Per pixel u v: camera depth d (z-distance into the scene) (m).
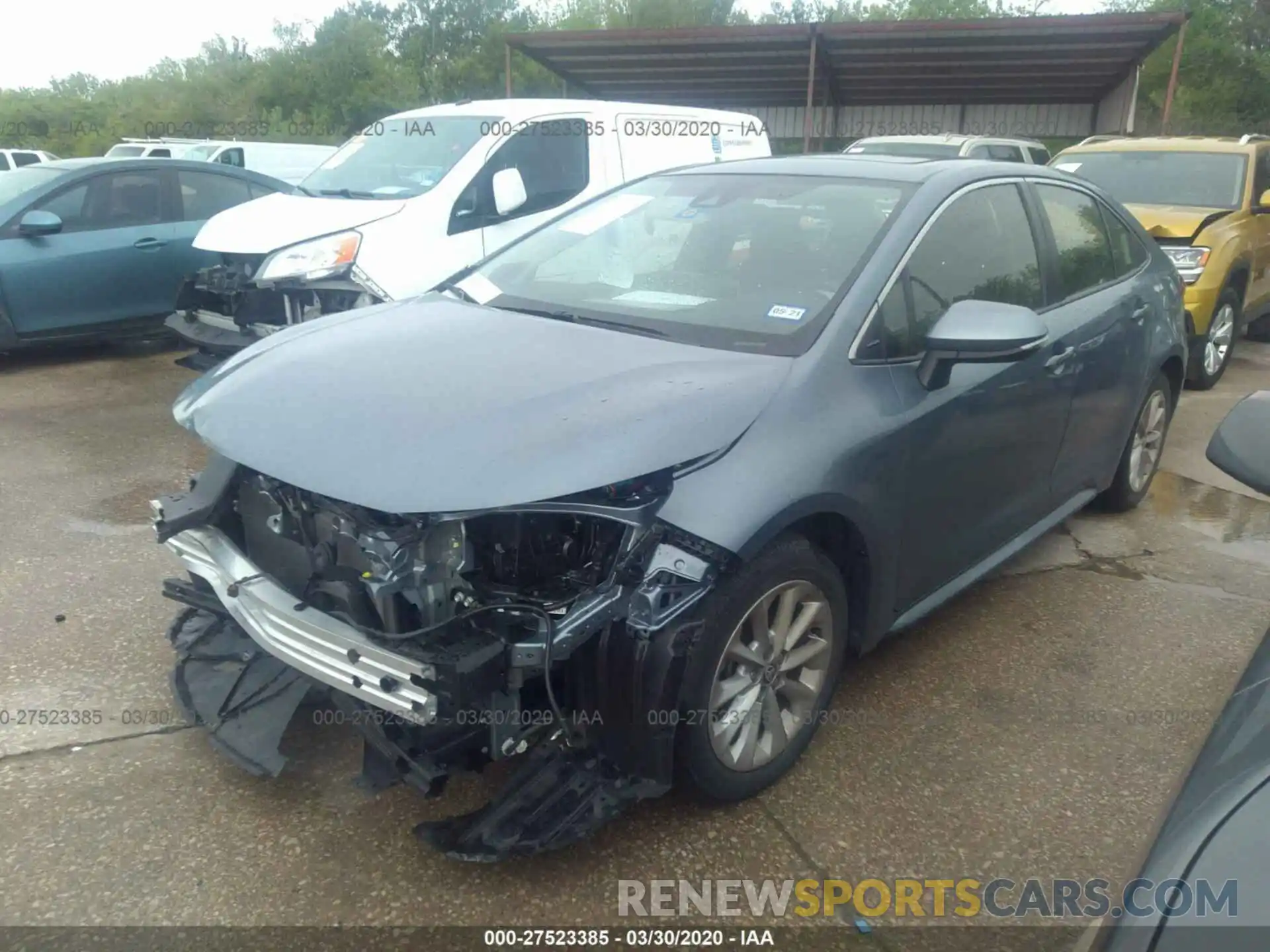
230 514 2.93
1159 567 4.50
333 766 2.95
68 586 4.01
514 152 6.64
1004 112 20.62
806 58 17.08
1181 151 8.80
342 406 2.58
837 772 2.98
